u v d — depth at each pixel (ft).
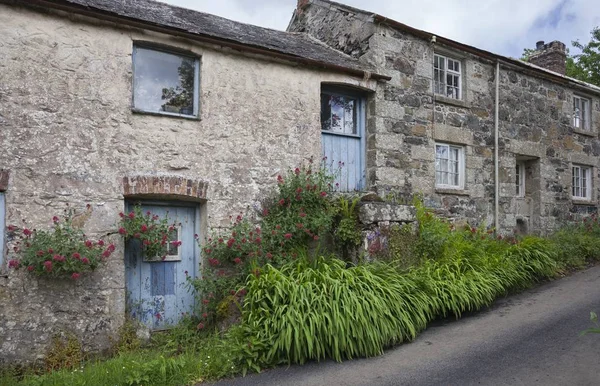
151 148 19.94
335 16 31.71
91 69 18.83
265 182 22.77
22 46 17.52
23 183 17.20
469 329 18.71
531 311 20.51
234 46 21.99
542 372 14.25
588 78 62.23
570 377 13.78
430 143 29.53
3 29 17.22
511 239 28.89
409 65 28.99
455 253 22.90
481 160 32.48
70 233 17.43
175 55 21.53
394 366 15.38
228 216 21.48
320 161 24.70
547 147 37.11
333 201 23.08
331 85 26.37
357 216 22.00
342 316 16.39
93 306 18.07
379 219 21.75
